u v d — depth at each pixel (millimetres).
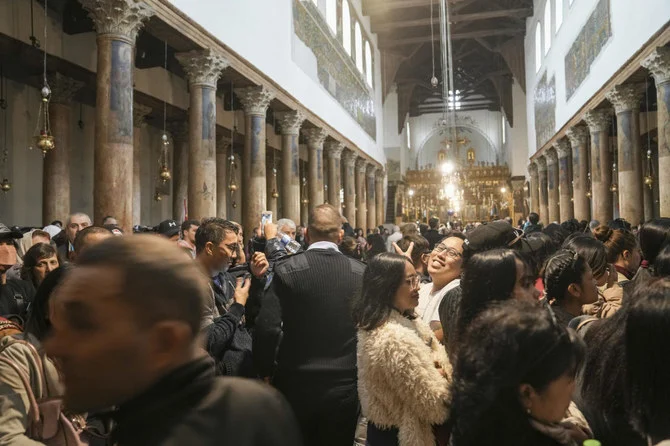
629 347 1594
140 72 15242
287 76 17609
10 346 1949
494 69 43125
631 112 16312
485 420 1362
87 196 15531
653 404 1517
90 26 12539
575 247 3281
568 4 22844
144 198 18188
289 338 3131
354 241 6742
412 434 2324
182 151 18844
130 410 992
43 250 3875
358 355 2600
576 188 22484
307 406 3016
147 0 9484
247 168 15250
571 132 22438
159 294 994
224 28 12797
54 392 1969
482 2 34156
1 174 12789
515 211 39406
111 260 1009
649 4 13594
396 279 2570
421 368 2316
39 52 11734
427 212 42875
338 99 24812
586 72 19953
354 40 28891
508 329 1382
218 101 19188
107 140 8688
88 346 971
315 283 3121
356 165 31062
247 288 3449
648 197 24656
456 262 3447
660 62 13141
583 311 3023
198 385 1037
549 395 1368
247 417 1061
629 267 4199
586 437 1456
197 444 990
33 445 1785
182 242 4473
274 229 5180
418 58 41656
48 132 8242
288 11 17906
